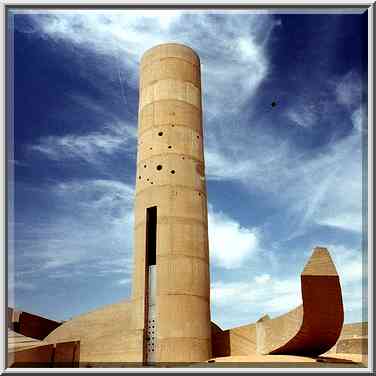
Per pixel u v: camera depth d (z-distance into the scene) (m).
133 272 27.34
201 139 30.00
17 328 34.00
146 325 25.72
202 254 27.22
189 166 28.41
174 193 27.42
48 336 32.28
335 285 20.47
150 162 28.44
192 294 25.95
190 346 24.91
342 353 34.78
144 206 27.86
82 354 26.84
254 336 25.33
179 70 30.38
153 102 29.73
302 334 21.78
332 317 20.78
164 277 25.94
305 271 20.50
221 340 27.19
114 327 29.48
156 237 26.88
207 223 28.67
